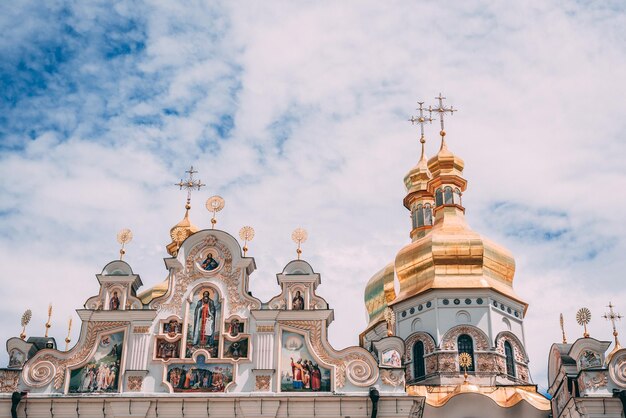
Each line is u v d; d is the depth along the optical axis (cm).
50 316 5253
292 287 5022
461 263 6106
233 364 4822
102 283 5066
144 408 4675
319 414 4662
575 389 4606
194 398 4688
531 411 5219
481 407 5212
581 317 4981
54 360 4859
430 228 6956
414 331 6022
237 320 4953
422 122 7419
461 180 6700
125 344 4894
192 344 4894
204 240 5181
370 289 6919
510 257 6294
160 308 5000
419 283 6150
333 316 4997
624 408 4469
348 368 4803
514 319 6069
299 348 4862
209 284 5059
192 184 6431
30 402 4706
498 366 5759
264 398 4675
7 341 4903
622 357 4619
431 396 5338
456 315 5919
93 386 4797
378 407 4675
